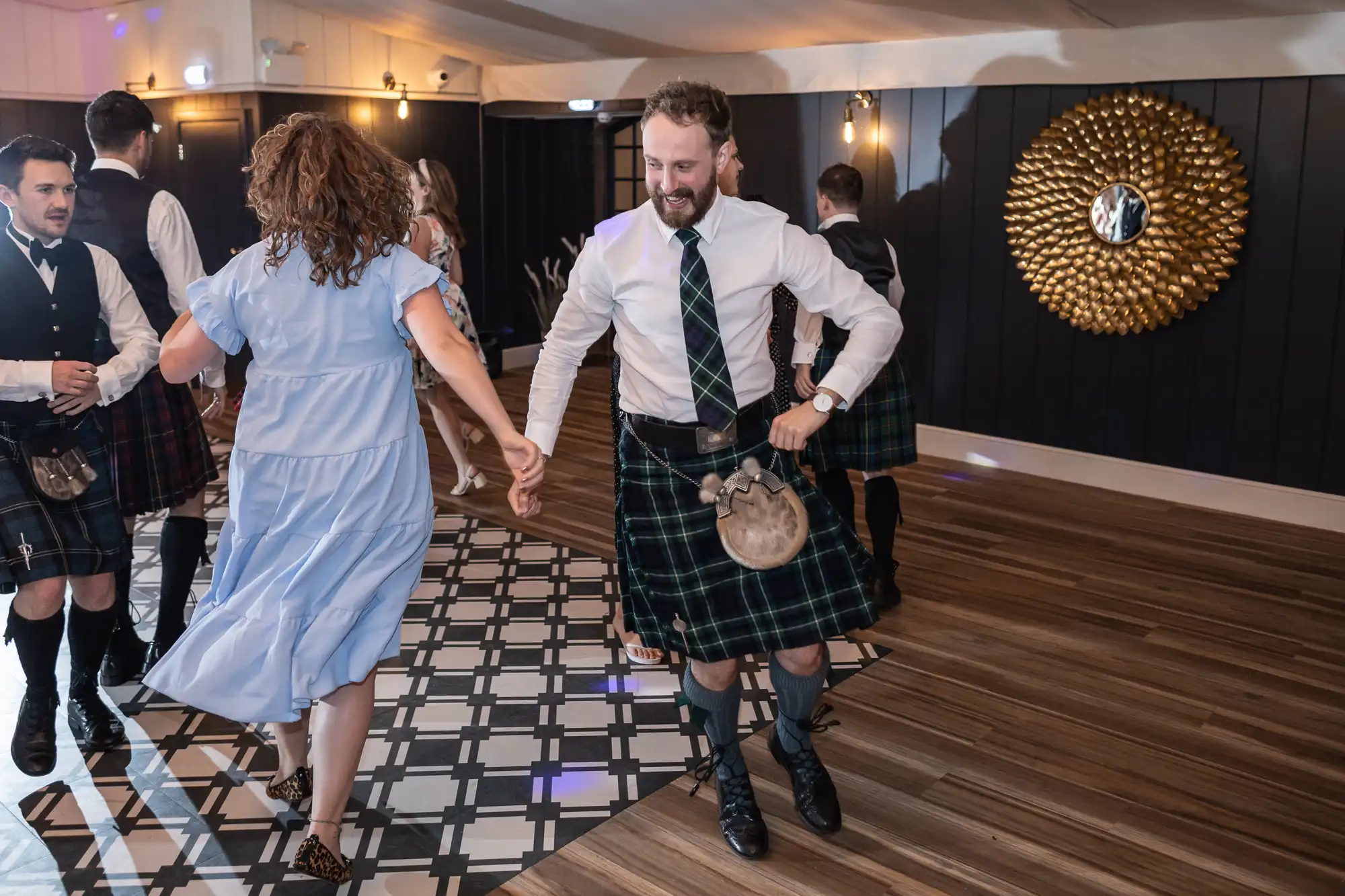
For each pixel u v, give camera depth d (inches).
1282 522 169.3
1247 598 139.7
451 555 153.6
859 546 85.1
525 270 283.6
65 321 94.6
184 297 113.7
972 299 198.5
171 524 115.7
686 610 83.3
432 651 124.8
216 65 238.4
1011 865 86.1
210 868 85.6
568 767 100.9
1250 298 168.1
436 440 213.6
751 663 120.7
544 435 84.4
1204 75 165.3
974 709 111.0
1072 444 191.2
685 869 85.8
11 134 258.7
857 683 116.6
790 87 212.8
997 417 199.3
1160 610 135.9
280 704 74.8
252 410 76.3
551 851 88.2
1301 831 90.8
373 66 248.1
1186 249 170.7
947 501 178.9
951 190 197.5
